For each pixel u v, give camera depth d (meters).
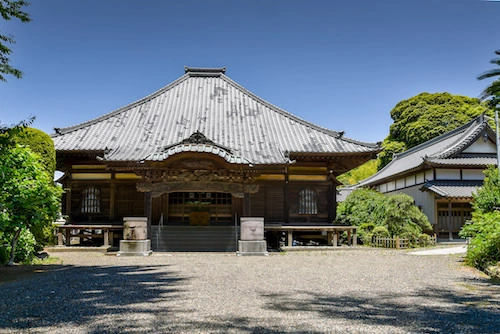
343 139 21.97
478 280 9.91
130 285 8.88
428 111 48.91
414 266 12.80
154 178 18.17
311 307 6.77
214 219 22.98
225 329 5.40
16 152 11.85
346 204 26.89
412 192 34.34
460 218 30.59
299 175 21.97
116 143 20.94
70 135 21.72
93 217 21.17
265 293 8.01
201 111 24.52
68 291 8.09
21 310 6.42
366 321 5.88
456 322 5.87
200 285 8.95
